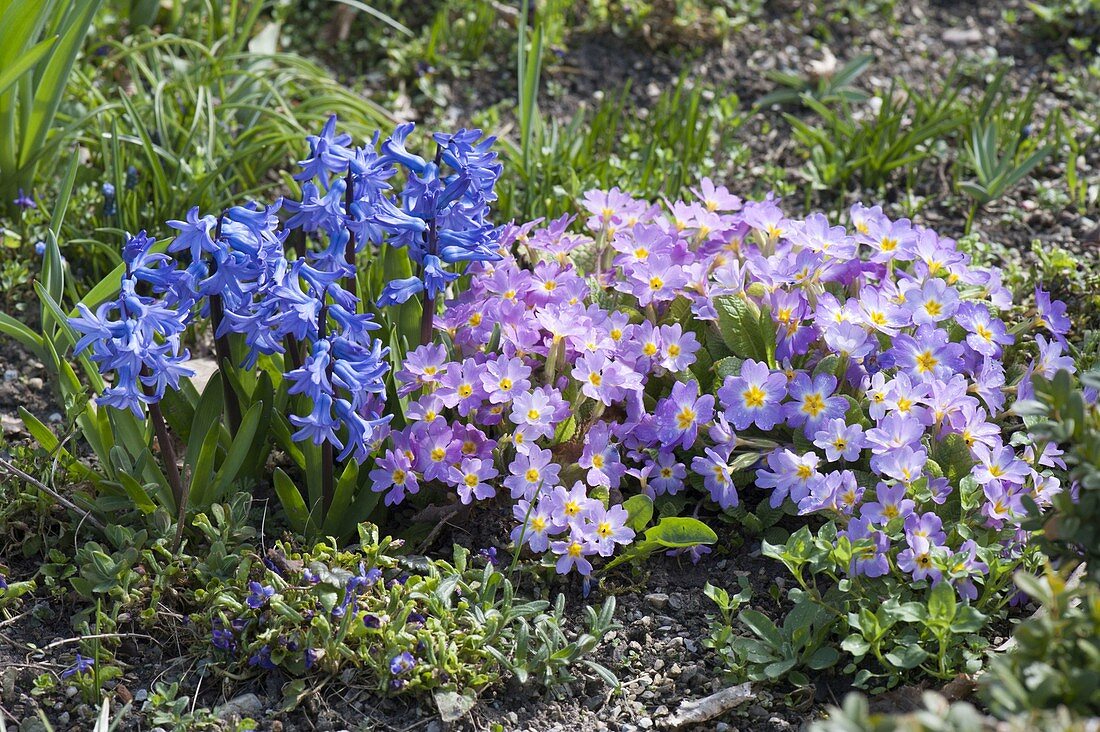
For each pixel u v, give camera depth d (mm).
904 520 1286
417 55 1764
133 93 1661
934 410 1326
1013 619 1300
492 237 1331
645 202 1455
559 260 1420
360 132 1628
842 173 1627
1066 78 1754
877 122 1646
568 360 1373
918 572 1284
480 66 1772
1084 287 1483
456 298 1423
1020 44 1809
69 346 1411
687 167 1617
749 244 1448
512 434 1356
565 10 1810
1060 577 1260
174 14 1729
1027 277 1512
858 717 1145
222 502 1347
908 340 1350
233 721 1264
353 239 1354
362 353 1278
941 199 1628
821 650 1287
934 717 1138
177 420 1354
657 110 1669
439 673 1273
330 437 1271
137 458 1338
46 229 1523
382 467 1326
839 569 1321
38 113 1513
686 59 1787
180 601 1315
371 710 1279
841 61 1787
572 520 1321
